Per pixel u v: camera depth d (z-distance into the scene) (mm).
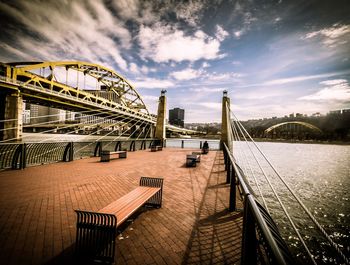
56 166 10227
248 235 2096
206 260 2961
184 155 17516
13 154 9117
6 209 4613
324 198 20812
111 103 73500
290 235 12500
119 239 3480
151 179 5418
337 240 12086
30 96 44875
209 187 7051
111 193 6035
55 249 3121
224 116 25484
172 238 3551
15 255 2938
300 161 58000
